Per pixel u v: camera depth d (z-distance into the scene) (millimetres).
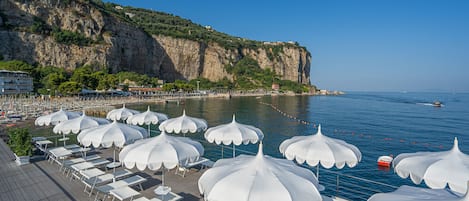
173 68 148125
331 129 42094
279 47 197625
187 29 171875
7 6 87938
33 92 67875
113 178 9781
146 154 7508
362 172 21156
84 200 8922
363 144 32531
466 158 6863
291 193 5094
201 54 158000
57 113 14828
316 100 112625
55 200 8820
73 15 103438
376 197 5355
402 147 31297
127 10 189000
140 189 9922
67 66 96938
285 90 162250
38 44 91375
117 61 114812
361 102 105375
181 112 55656
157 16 197500
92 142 9414
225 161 6859
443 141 34781
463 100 146250
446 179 6289
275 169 5840
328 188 17656
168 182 10555
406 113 66812
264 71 182375
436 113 67938
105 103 56656
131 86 103375
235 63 175500
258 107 73188
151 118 15836
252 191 5039
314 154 8125
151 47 140000
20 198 8922
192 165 11758
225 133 11117
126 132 10039
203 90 134125
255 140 11273
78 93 62875
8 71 64562
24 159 12086
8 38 85250
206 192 5531
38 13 94875
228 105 77000
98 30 110500
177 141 8492
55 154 12078
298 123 46719
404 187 5777
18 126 27078
